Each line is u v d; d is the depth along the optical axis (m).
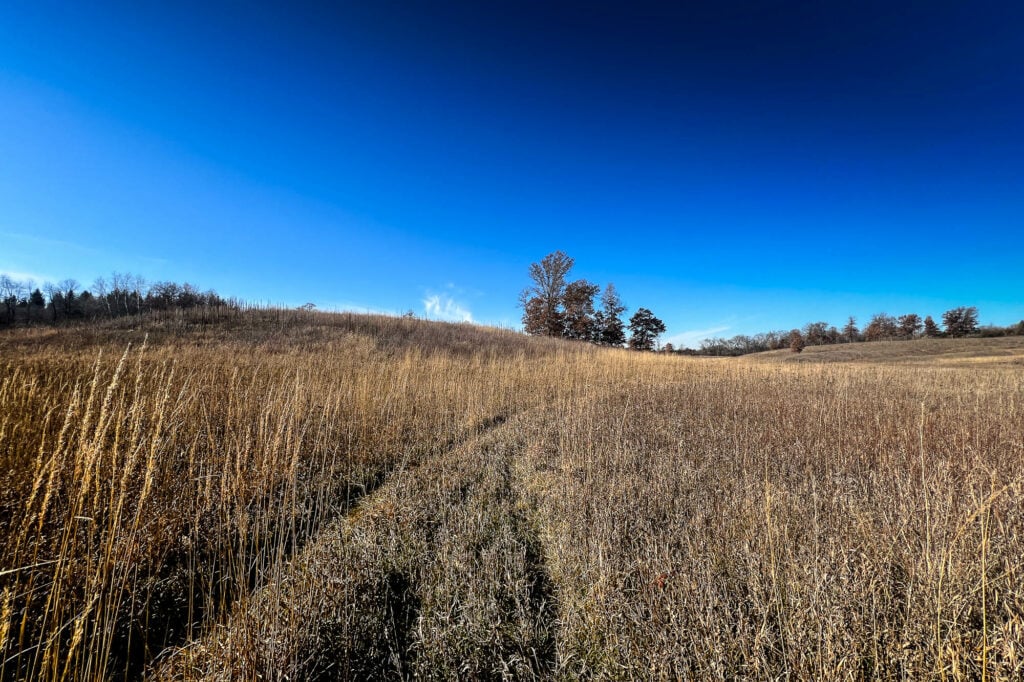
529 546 2.91
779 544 2.38
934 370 13.95
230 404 4.75
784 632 1.78
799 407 6.55
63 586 2.09
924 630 1.74
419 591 2.36
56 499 2.59
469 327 28.27
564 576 2.50
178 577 2.45
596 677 1.76
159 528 2.64
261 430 4.07
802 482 3.43
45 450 3.03
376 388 7.20
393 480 4.27
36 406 3.81
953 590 1.90
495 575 2.43
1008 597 1.89
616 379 11.36
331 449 4.91
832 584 1.92
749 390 8.70
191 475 3.22
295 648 1.83
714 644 1.69
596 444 4.65
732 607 1.97
